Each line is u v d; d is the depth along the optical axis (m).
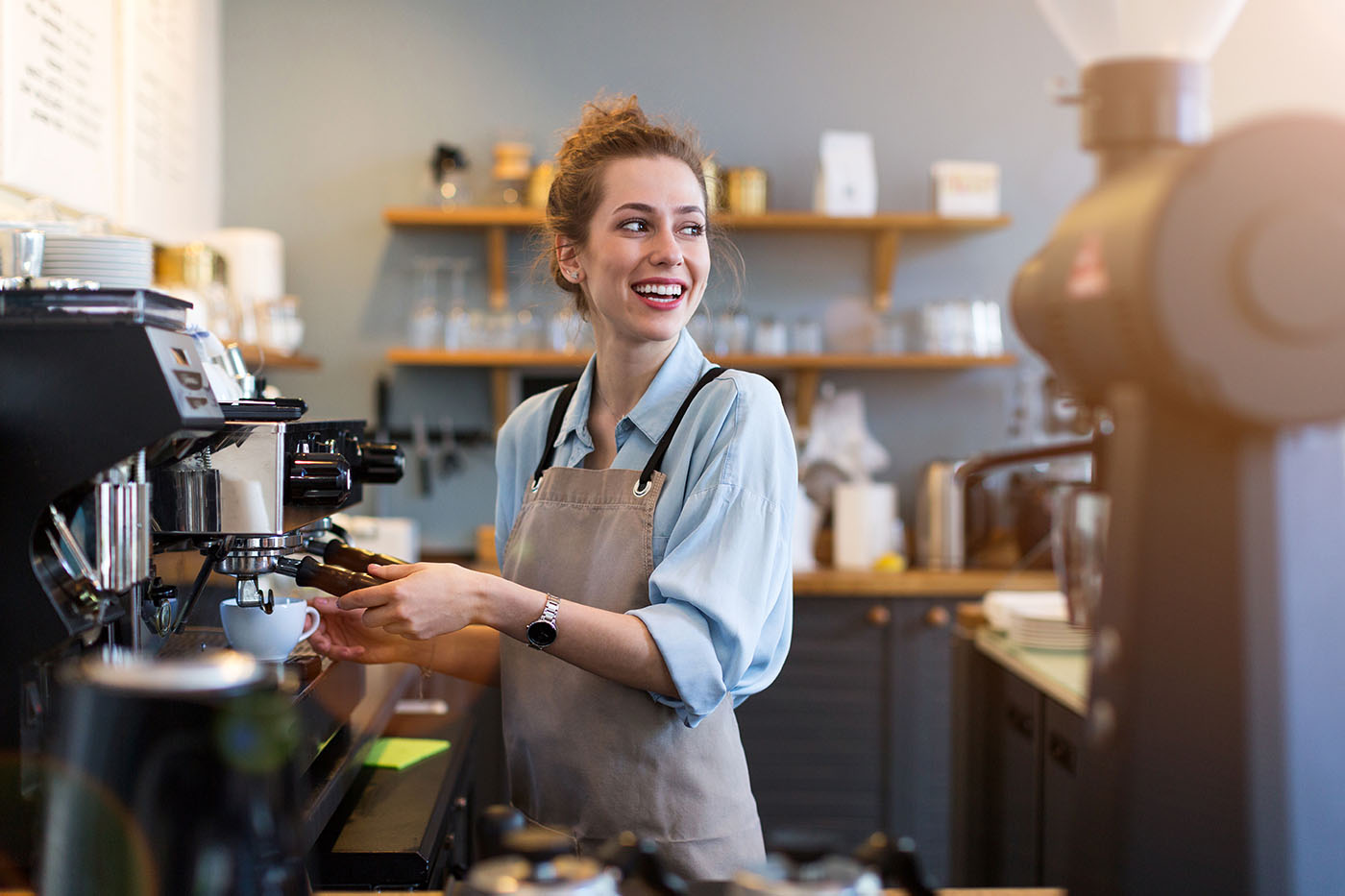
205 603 1.65
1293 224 0.73
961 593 3.67
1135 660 0.79
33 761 1.10
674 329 1.56
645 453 1.57
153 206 3.34
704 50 4.14
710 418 1.53
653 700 1.48
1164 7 0.86
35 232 1.48
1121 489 0.80
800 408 4.14
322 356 4.12
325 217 4.11
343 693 1.72
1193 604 0.78
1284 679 0.78
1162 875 0.79
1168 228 0.73
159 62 3.40
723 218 3.90
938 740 3.68
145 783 0.83
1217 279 0.73
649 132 1.57
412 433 4.15
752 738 3.67
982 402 4.23
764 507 1.47
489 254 4.06
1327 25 3.90
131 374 1.10
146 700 0.83
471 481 4.16
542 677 1.54
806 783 3.67
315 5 4.09
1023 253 4.22
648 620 1.39
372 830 1.48
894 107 4.17
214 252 3.35
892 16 4.16
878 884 0.83
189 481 1.34
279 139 4.09
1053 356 0.87
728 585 1.41
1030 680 2.44
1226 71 3.94
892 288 4.21
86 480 1.10
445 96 4.11
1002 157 4.19
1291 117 0.73
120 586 1.13
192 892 0.82
